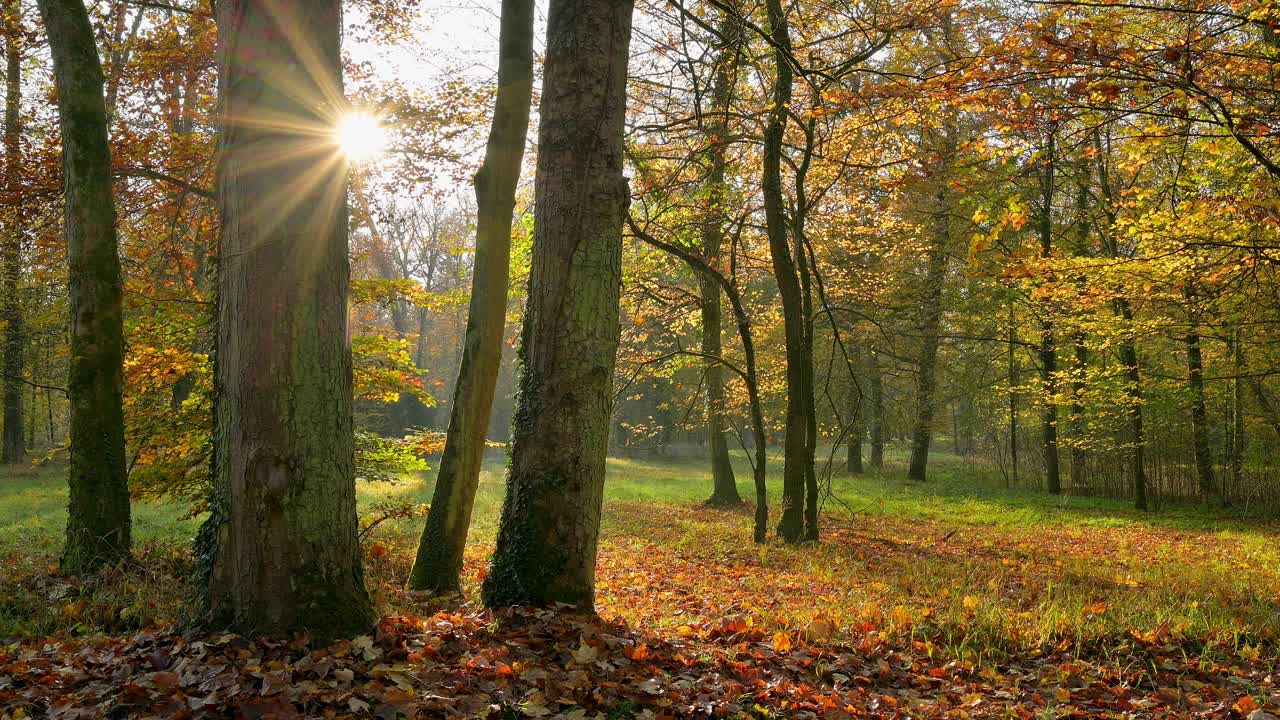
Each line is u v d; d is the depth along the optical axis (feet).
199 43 32.78
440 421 151.94
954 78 22.86
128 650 13.02
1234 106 24.13
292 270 13.10
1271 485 57.82
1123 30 22.98
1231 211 28.35
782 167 44.88
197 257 38.17
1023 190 56.44
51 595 18.83
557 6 17.11
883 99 26.20
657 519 50.19
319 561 13.29
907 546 38.63
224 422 13.32
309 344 13.26
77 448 22.79
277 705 10.67
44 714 10.87
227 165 13.15
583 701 12.15
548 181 16.96
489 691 11.94
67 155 23.52
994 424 96.53
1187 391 58.39
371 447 33.12
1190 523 50.55
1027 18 23.58
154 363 29.66
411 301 37.65
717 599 23.44
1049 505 61.31
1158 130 27.20
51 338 70.23
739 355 65.67
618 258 17.25
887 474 90.22
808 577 28.04
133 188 33.73
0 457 78.54
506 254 22.22
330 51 13.61
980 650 18.07
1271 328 43.09
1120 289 34.55
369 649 12.67
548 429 16.74
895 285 71.51
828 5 33.81
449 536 21.84
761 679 14.37
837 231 52.16
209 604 13.33
